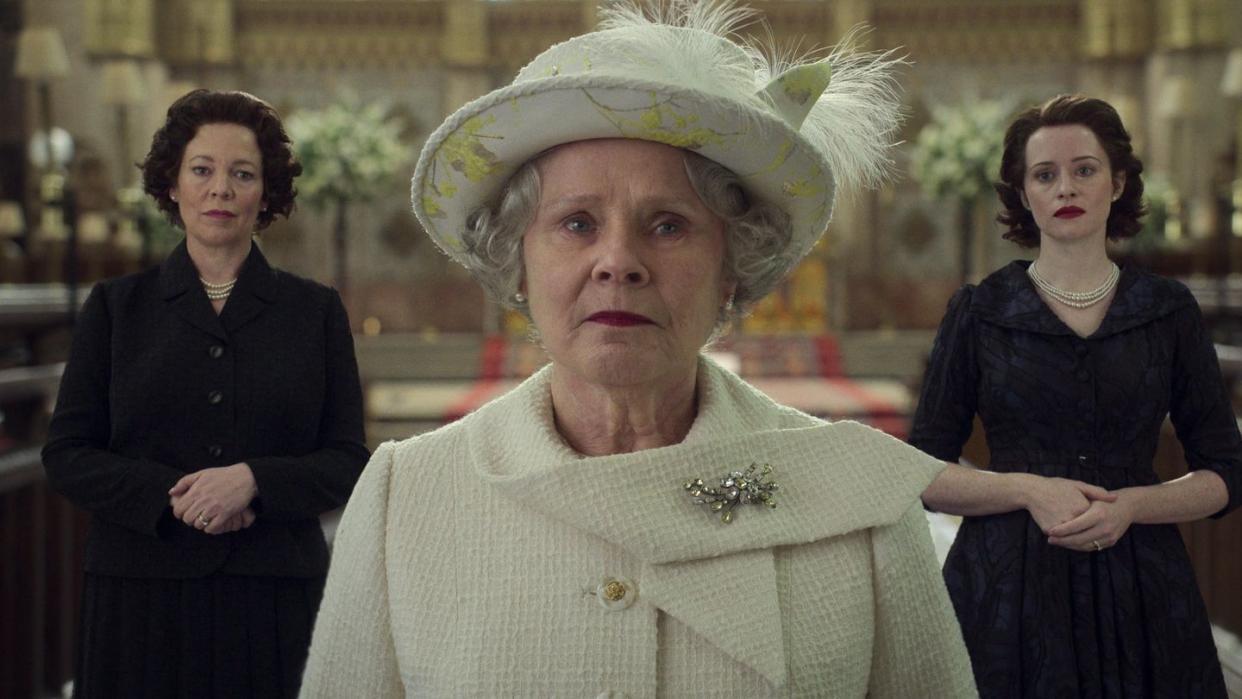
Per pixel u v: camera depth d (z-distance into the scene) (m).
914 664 1.36
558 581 1.27
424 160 1.33
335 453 2.26
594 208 1.29
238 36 15.03
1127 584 2.23
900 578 1.35
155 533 2.13
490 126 1.27
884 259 15.09
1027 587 2.24
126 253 11.99
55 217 11.66
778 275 1.43
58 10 14.15
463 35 14.99
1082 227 2.31
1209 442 2.31
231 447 2.22
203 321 2.24
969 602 2.29
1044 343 2.31
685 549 1.25
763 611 1.25
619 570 1.27
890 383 13.48
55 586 3.97
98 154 13.62
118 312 2.25
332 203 12.22
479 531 1.32
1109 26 14.80
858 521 1.32
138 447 2.21
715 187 1.30
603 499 1.26
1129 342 2.29
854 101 1.40
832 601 1.30
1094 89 15.10
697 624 1.23
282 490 2.15
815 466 1.35
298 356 2.28
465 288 14.97
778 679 1.22
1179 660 2.21
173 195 2.31
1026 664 2.23
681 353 1.31
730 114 1.23
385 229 15.05
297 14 15.04
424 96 15.16
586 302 1.29
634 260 1.27
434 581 1.31
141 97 12.99
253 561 2.19
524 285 1.41
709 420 1.36
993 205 12.57
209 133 2.25
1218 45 14.47
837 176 1.40
